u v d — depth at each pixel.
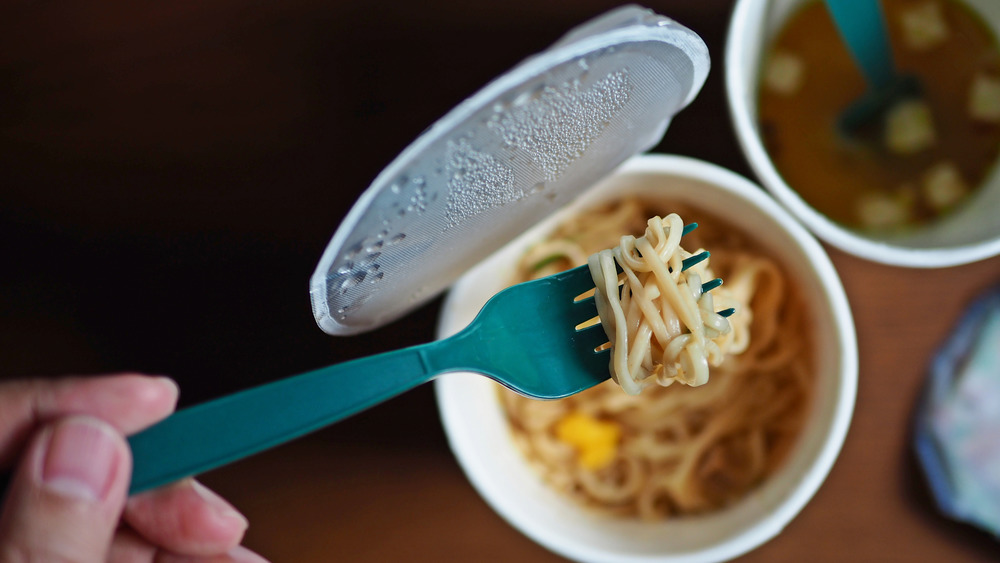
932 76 0.29
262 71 0.31
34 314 0.32
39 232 0.32
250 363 0.31
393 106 0.31
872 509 0.31
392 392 0.23
